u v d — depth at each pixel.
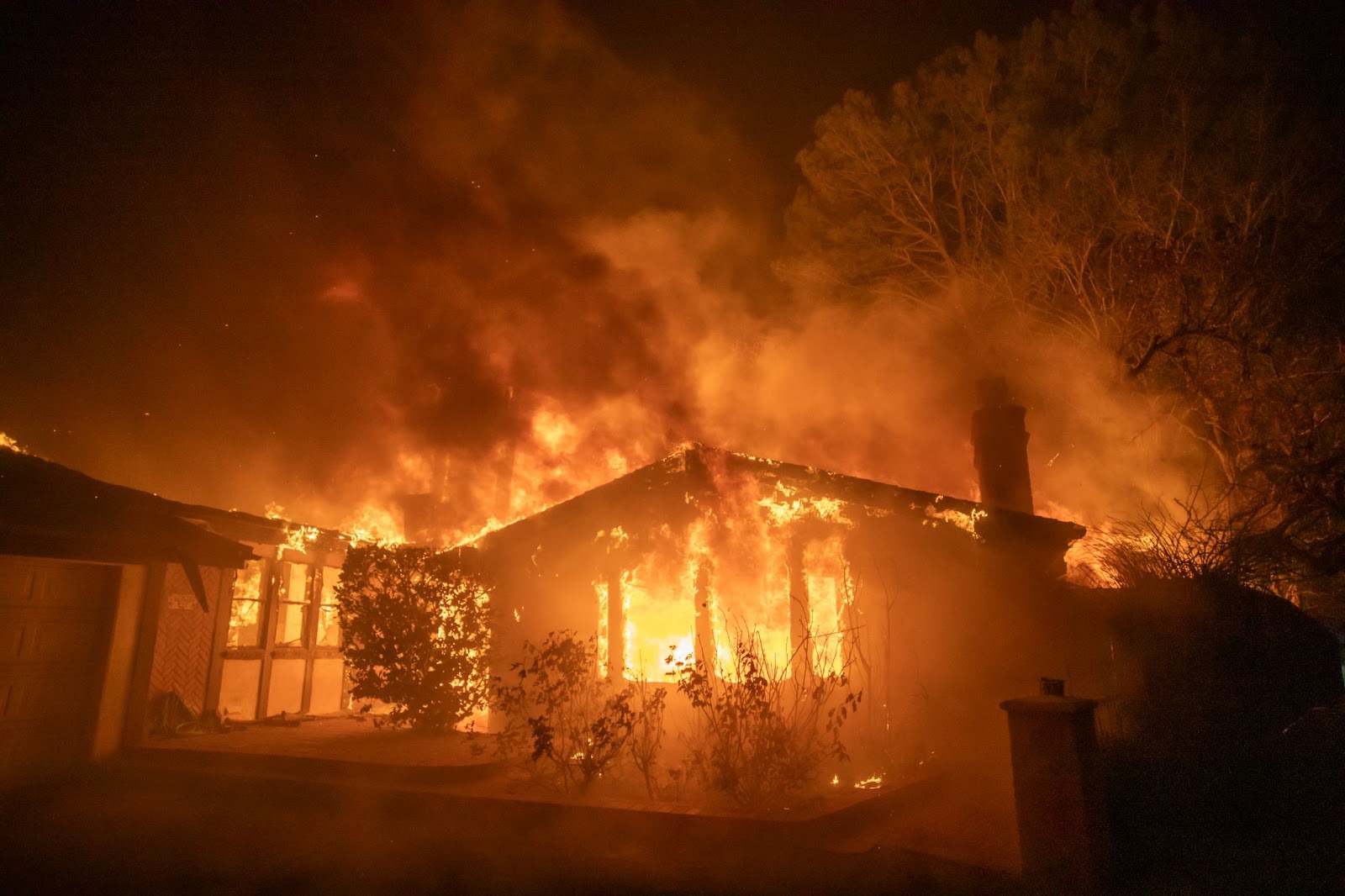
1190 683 8.12
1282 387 13.05
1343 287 13.86
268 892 6.63
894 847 7.25
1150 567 9.44
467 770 9.33
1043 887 6.23
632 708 9.95
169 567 11.93
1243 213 14.75
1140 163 15.85
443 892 6.63
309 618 14.50
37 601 10.13
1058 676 9.82
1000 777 9.21
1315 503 11.80
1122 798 7.12
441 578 11.60
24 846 7.76
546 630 11.14
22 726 9.89
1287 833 7.37
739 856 7.31
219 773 9.78
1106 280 16.31
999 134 17.91
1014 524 11.42
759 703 8.36
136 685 10.95
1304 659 8.84
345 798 9.06
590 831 7.97
